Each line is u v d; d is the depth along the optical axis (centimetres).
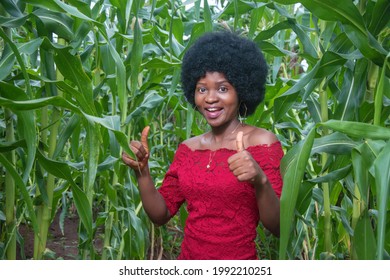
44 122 144
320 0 102
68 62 121
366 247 108
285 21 151
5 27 120
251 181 100
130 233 179
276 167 116
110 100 207
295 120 206
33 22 142
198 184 120
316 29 142
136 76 144
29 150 104
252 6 163
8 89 100
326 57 119
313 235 215
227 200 117
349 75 132
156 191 134
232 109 121
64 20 132
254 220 121
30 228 295
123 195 184
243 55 121
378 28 110
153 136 262
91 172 121
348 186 134
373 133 94
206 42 123
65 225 344
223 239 118
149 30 164
